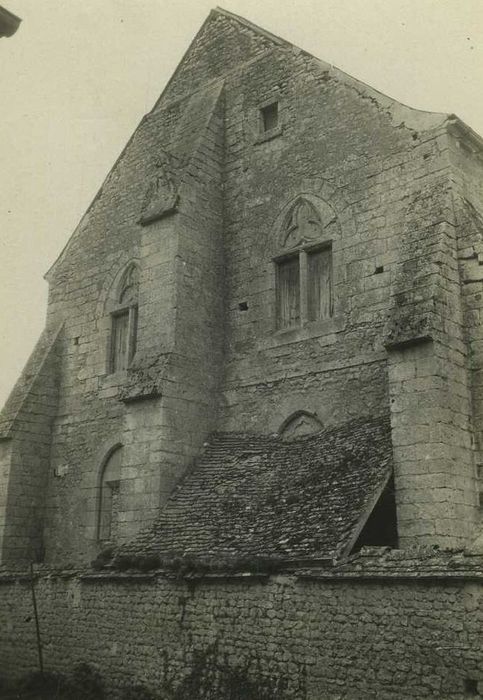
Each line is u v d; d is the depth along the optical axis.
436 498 11.23
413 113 14.57
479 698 8.01
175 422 15.09
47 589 13.76
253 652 10.16
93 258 20.36
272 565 10.27
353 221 14.97
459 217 13.25
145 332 16.12
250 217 16.92
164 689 11.03
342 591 9.45
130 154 20.64
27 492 18.62
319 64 16.66
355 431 13.27
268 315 15.96
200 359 15.99
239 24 18.95
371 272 14.44
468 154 14.35
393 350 12.24
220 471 14.38
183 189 16.59
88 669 12.34
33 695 12.62
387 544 11.74
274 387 15.40
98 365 19.08
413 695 8.50
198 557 11.32
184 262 16.19
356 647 9.12
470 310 12.62
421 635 8.60
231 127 18.00
